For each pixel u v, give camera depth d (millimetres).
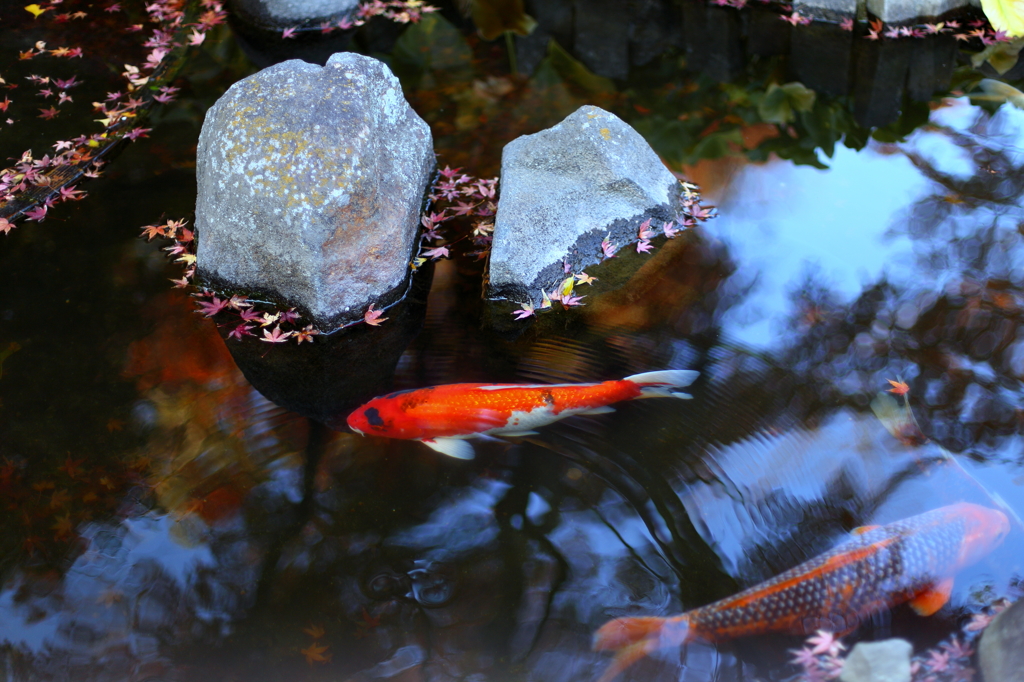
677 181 3986
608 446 3535
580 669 3324
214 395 3646
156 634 3369
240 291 3797
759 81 4426
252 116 3727
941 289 3771
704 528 3445
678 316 3760
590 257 3881
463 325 3779
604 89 4402
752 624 3322
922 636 3318
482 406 3512
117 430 3594
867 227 3922
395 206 3791
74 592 3404
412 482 3510
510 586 3402
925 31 4535
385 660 3342
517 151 3928
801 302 3766
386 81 3836
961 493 3455
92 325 3768
